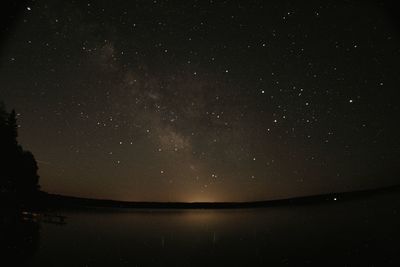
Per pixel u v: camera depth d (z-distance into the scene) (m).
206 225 31.22
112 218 31.55
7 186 22.95
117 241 17.58
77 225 22.64
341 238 22.02
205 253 16.31
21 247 12.78
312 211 44.72
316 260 15.13
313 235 24.17
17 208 22.30
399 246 18.09
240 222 34.97
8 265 10.23
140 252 14.99
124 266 12.00
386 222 29.67
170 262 13.62
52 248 13.33
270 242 20.88
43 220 21.70
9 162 23.83
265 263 14.48
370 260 15.03
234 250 17.53
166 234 23.00
